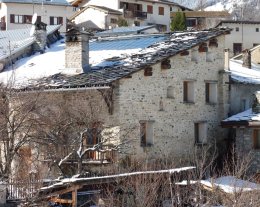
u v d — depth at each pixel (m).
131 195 24.56
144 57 31.97
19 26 75.06
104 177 25.00
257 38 80.94
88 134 29.75
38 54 38.25
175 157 32.12
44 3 76.62
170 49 32.69
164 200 25.61
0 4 76.44
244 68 42.94
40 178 24.59
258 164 32.31
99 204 25.34
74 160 28.91
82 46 31.80
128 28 54.78
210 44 34.44
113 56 33.72
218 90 35.00
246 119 32.53
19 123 26.98
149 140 31.20
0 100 26.98
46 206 23.23
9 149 26.00
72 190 24.53
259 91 33.75
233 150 30.47
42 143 27.67
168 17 81.19
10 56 36.56
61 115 29.31
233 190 24.12
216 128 34.53
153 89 31.27
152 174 25.66
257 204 23.03
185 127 32.88
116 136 29.58
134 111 30.33
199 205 23.38
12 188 23.22
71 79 30.69
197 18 93.81
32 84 30.72
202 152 32.12
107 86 28.75
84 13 73.38
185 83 33.44
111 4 76.31
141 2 78.00
